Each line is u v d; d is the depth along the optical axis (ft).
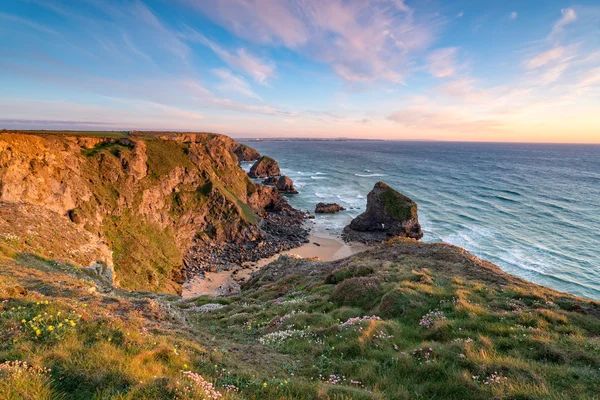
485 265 83.87
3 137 130.82
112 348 29.14
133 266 171.73
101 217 177.88
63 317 34.65
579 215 253.65
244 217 253.85
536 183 403.13
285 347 42.86
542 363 33.68
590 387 28.22
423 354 36.04
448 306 52.60
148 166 225.76
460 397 28.25
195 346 35.91
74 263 94.17
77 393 21.67
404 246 107.76
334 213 313.73
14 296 40.42
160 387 22.57
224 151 323.57
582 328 43.96
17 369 21.95
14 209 112.98
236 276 188.55
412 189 384.47
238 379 28.71
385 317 52.75
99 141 218.79
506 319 46.32
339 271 85.15
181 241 224.94
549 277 156.76
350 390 27.66
